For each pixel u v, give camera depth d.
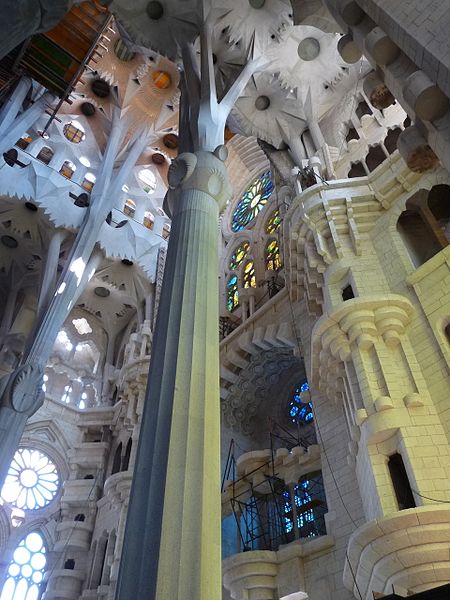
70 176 29.72
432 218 13.98
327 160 17.30
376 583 9.22
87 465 27.50
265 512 17.94
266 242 26.61
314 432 20.50
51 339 23.44
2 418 20.55
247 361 21.36
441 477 9.13
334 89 19.81
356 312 11.74
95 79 32.06
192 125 15.02
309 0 14.55
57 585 22.92
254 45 18.50
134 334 28.27
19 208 27.70
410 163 8.75
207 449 7.84
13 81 25.69
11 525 25.08
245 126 20.58
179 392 8.41
